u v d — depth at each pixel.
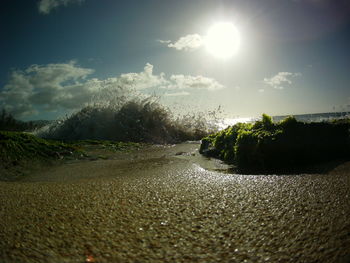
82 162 6.17
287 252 1.89
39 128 12.30
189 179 3.96
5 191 3.44
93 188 3.55
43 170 5.38
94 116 11.54
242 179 3.76
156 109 11.84
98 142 9.07
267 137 4.55
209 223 2.36
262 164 4.45
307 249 1.90
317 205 2.55
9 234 2.18
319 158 4.33
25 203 2.93
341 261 1.73
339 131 4.61
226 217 2.46
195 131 11.63
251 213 2.52
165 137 10.84
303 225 2.21
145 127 11.20
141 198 3.06
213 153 6.20
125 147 8.48
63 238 2.13
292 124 4.67
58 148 6.79
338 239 1.96
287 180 3.47
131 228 2.30
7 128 12.20
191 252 1.95
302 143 4.42
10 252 1.92
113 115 11.53
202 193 3.18
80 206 2.83
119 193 3.28
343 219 2.22
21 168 5.30
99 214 2.60
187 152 7.24
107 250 1.97
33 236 2.16
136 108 11.80
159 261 1.85
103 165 5.71
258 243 2.02
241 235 2.14
